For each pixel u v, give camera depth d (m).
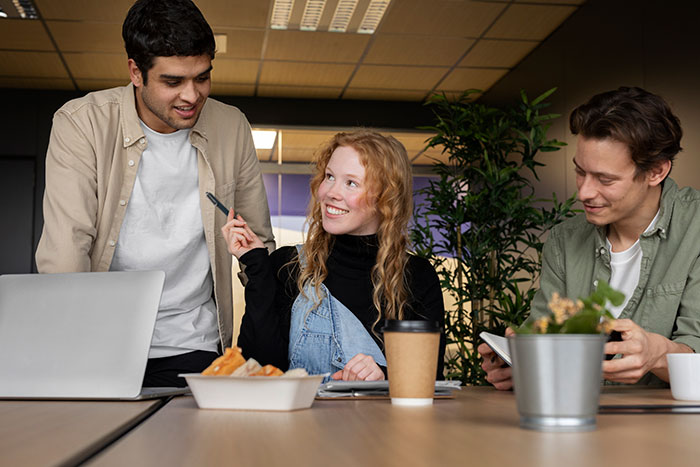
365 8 4.22
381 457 0.50
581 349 0.64
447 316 3.79
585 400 0.64
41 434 0.62
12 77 5.37
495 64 5.17
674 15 3.34
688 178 3.27
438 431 0.64
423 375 0.90
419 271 1.57
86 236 1.58
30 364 1.00
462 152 3.84
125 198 1.66
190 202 1.75
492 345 1.16
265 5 4.14
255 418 0.76
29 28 4.45
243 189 1.90
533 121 3.61
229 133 1.82
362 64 5.14
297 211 5.95
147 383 1.67
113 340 0.98
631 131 1.34
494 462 0.48
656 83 3.53
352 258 1.51
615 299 0.66
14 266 5.59
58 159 1.59
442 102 3.82
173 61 1.48
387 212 1.51
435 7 4.21
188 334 1.71
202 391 0.85
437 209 3.74
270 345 1.36
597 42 4.08
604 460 0.49
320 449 0.54
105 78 5.41
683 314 1.44
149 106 1.57
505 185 3.73
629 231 1.53
